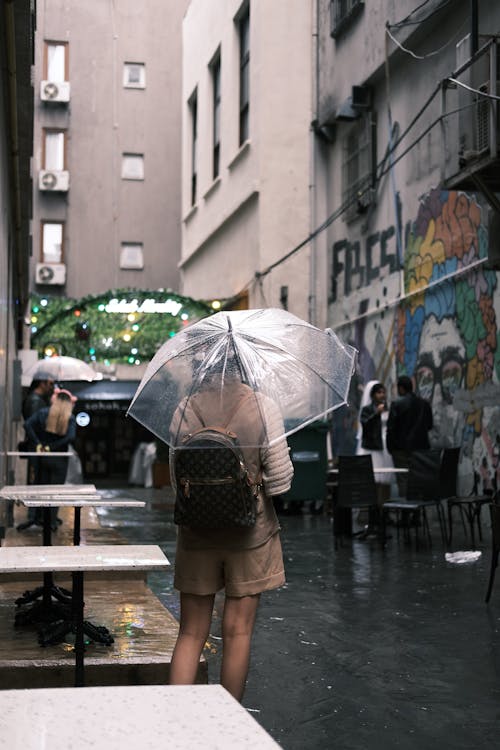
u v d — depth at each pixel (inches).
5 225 360.5
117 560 158.9
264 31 879.1
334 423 816.9
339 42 789.2
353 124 769.6
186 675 161.9
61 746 62.1
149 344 984.9
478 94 434.9
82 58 1414.9
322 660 229.5
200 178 1123.3
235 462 157.3
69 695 73.7
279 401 170.7
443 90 470.3
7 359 426.0
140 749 61.8
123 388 1008.9
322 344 181.5
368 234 735.7
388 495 525.0
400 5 643.5
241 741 63.3
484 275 530.6
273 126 877.8
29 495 241.0
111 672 197.2
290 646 245.3
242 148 920.9
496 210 453.7
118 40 1423.5
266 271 870.4
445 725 177.3
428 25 602.2
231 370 167.5
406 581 347.6
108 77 1419.8
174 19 1435.8
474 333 544.7
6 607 275.9
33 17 305.9
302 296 860.6
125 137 1419.8
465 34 553.9
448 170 472.7
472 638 251.9
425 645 244.4
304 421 170.1
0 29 251.9
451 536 447.5
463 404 557.3
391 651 238.2
